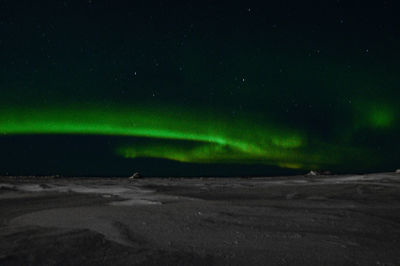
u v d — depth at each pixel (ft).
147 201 24.12
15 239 12.17
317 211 18.54
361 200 23.91
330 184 38.70
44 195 28.63
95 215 17.52
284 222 15.49
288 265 9.36
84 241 11.91
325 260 9.77
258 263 9.53
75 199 25.66
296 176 63.10
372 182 40.40
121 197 27.09
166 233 13.30
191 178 64.49
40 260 9.78
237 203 22.82
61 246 11.25
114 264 9.46
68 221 15.79
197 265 9.37
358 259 9.84
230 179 58.29
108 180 56.13
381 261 9.67
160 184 43.83
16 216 17.71
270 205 21.50
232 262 9.63
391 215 17.31
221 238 12.50
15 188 35.70
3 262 9.55
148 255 10.30
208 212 18.34
